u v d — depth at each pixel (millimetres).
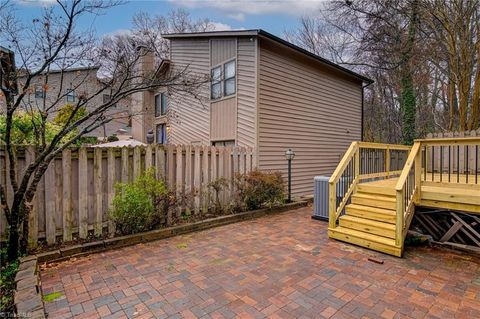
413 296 2949
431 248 4383
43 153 3727
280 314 2641
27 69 4113
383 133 18797
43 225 4199
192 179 5977
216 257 4000
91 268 3633
